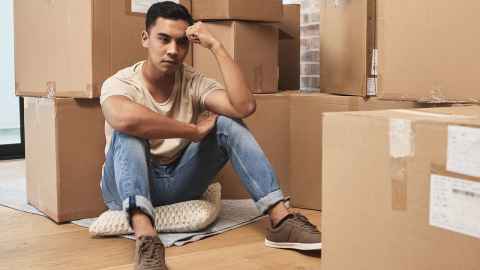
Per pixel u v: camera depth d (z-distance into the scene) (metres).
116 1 2.22
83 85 2.18
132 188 1.75
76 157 2.23
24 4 2.47
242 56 2.47
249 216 2.25
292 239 1.83
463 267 1.05
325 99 2.37
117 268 1.71
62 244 1.95
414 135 1.12
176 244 1.92
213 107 2.03
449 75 1.81
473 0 1.73
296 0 3.34
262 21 2.52
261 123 2.46
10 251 1.87
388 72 1.97
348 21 2.32
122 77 2.01
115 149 1.85
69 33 2.23
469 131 1.03
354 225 1.26
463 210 1.04
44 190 2.33
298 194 2.49
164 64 1.94
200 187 2.13
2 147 3.96
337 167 1.29
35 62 2.42
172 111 2.07
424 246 1.12
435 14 1.83
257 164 1.89
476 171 1.02
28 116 2.49
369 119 1.21
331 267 1.34
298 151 2.48
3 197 2.68
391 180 1.17
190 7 2.47
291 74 3.18
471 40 1.75
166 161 2.08
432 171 1.09
